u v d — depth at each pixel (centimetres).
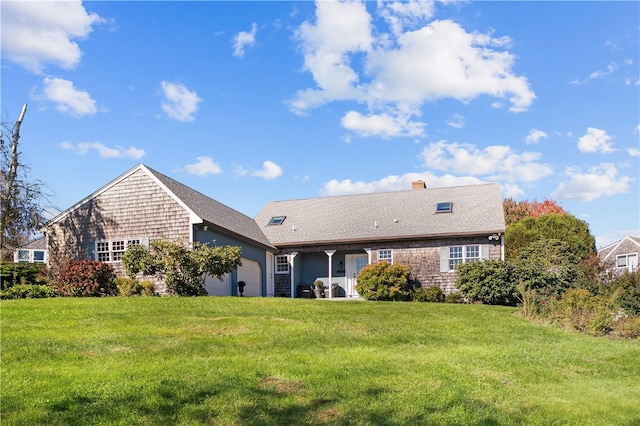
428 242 2630
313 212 3106
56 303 1436
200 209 2342
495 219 2586
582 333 1356
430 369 882
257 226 3012
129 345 960
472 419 663
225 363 854
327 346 1036
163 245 1964
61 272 1920
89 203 2344
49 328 1091
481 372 888
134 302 1493
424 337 1171
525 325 1409
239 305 1516
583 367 984
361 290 2519
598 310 1412
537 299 1630
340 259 2948
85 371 776
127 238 2262
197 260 1936
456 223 2634
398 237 2644
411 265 2639
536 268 2136
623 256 3897
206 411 646
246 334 1117
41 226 2456
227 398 689
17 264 2114
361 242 2733
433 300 2475
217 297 1705
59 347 916
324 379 792
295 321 1292
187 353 922
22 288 1781
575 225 2978
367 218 2897
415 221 2744
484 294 2167
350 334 1157
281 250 2895
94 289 1898
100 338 1005
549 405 741
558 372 934
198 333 1112
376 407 687
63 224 2359
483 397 755
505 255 2812
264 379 782
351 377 810
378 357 953
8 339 961
